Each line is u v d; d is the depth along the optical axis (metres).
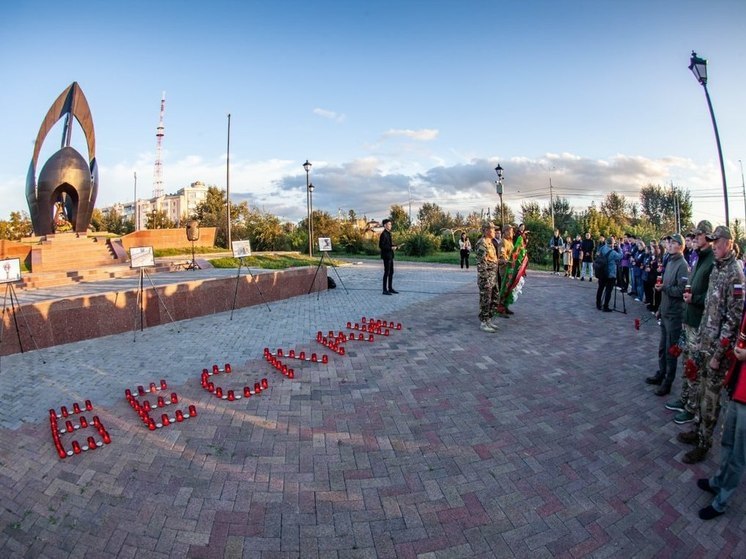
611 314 10.08
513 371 6.12
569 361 6.58
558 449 4.13
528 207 37.91
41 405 5.11
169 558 2.86
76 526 3.15
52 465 3.87
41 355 7.02
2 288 12.50
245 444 4.19
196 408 4.96
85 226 21.94
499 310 9.62
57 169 20.62
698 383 4.30
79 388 5.61
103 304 8.16
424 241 32.31
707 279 4.52
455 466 3.85
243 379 5.87
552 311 10.38
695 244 4.74
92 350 7.27
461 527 3.13
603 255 10.30
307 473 3.74
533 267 23.75
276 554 2.88
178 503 3.37
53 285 13.73
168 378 5.93
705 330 4.03
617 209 50.00
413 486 3.57
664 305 5.41
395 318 9.50
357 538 3.02
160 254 22.25
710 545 3.01
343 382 5.73
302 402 5.11
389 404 5.05
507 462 3.91
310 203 26.11
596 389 5.53
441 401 5.14
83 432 4.44
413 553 2.90
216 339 7.91
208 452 4.05
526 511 3.29
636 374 6.08
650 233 32.47
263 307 10.95
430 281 16.08
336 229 36.19
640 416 4.82
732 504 3.43
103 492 3.50
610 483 3.64
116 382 5.81
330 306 11.05
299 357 6.69
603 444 4.23
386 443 4.21
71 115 21.81
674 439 4.35
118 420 4.68
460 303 11.30
